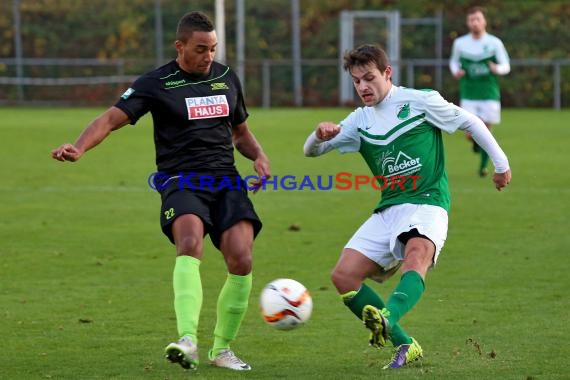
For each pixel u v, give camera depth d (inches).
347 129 673.6
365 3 3673.7
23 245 1118.4
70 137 2295.8
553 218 1269.7
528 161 1861.5
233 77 690.2
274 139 2279.8
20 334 748.6
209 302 865.5
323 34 3627.0
